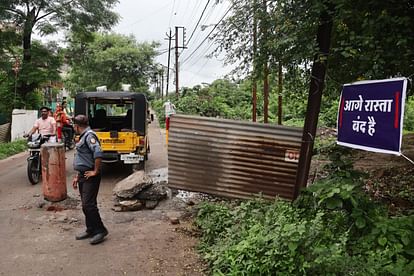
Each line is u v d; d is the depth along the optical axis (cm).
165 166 1247
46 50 2370
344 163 520
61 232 607
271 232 435
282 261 394
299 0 535
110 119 1289
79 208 741
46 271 470
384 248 397
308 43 554
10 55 2327
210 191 720
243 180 704
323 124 2112
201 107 3077
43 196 821
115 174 1127
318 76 566
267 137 692
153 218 681
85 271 469
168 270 470
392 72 559
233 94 3425
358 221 427
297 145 682
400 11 487
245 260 423
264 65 648
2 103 2359
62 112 1491
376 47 500
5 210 731
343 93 482
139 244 556
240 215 570
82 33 2388
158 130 2797
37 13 2258
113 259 503
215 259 468
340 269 367
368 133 422
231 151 707
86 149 568
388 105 388
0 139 1922
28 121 2161
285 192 690
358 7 490
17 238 580
